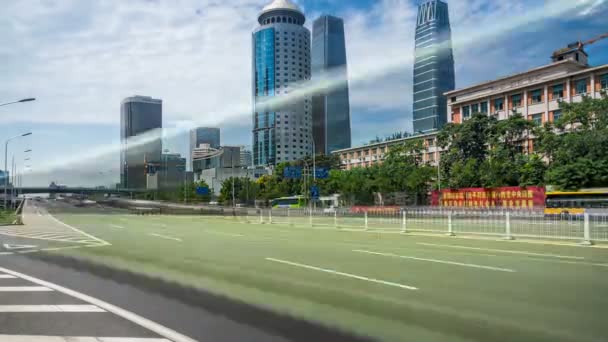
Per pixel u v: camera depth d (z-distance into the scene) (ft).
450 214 65.57
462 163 178.29
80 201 382.63
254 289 27.48
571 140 139.95
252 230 81.30
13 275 34.17
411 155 205.67
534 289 26.45
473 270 33.17
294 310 22.33
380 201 186.19
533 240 55.62
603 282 28.48
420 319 20.45
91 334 18.62
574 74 186.09
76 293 27.12
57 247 54.65
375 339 17.78
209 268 35.91
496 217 69.67
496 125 175.73
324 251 45.52
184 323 20.27
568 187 134.72
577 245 49.70
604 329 18.72
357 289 26.91
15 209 226.17
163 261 40.57
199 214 180.65
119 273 34.47
